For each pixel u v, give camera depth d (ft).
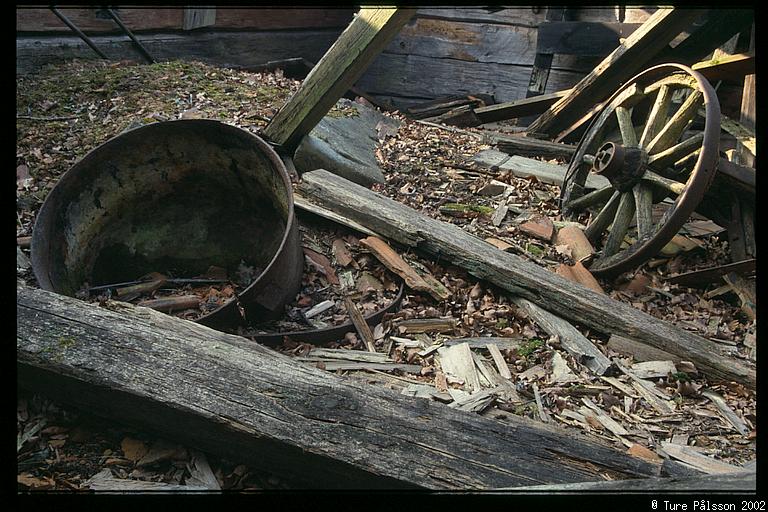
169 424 9.92
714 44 23.54
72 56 24.44
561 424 11.91
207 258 16.42
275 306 13.80
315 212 17.11
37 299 10.98
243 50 30.07
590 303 14.73
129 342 10.35
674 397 13.04
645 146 17.62
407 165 21.53
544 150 24.11
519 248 17.52
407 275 15.46
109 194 15.39
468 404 11.84
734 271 16.33
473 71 33.58
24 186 17.28
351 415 9.48
